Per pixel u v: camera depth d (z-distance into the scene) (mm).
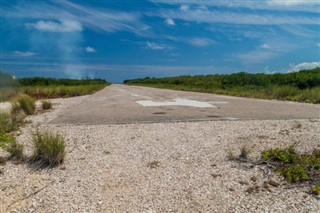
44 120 7703
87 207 2904
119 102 13047
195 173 3746
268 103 11906
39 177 3629
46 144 4156
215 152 4551
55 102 13469
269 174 3650
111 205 2951
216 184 3412
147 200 3053
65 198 3086
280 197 3084
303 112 8766
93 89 27578
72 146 4961
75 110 9938
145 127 6527
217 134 5703
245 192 3211
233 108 10078
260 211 2818
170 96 17078
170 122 7148
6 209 2844
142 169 3906
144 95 18469
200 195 3150
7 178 3572
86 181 3518
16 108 9148
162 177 3639
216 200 3041
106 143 5137
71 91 20094
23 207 2891
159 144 5055
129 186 3391
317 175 3525
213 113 8727
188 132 5941
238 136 5477
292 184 3377
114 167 3984
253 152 4457
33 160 4152
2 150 4648
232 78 25812
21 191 3232
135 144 5066
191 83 35594
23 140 5324
